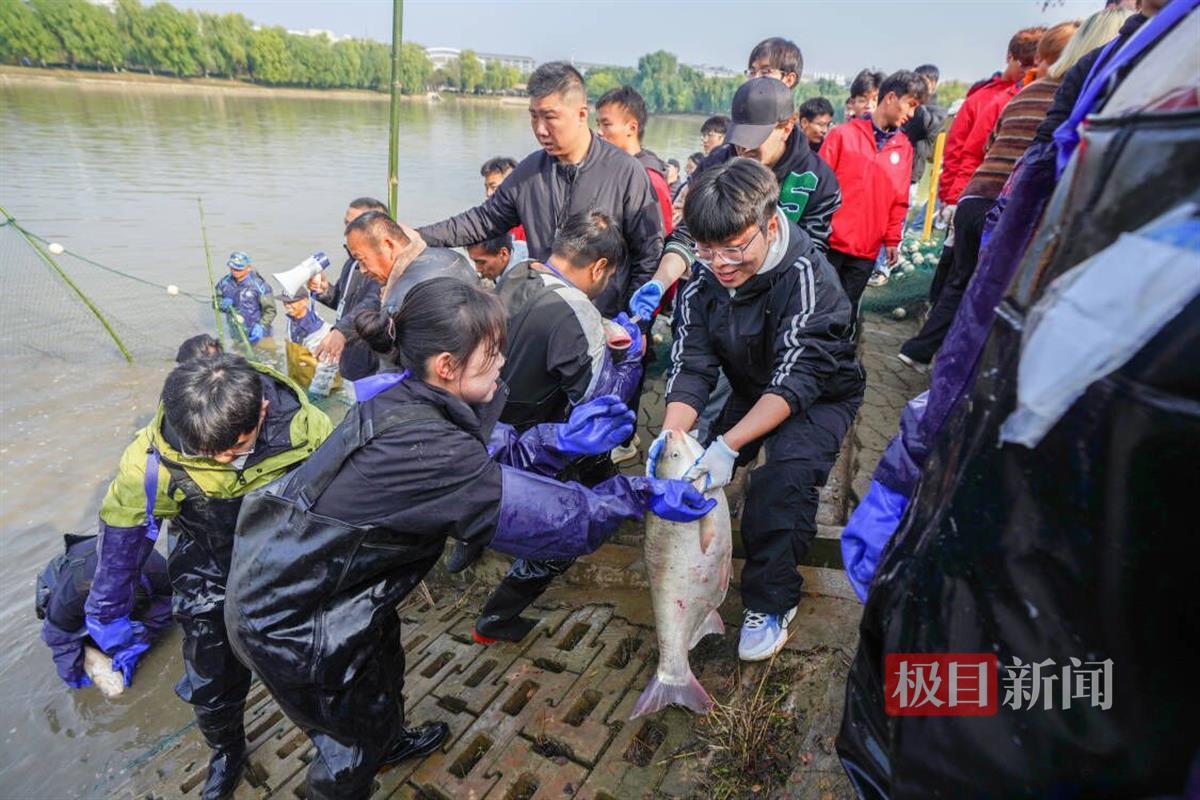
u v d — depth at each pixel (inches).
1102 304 31.3
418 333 72.6
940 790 38.0
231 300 326.0
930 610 39.1
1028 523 33.9
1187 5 36.6
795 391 93.7
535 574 115.0
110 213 567.2
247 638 78.0
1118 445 30.2
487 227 150.9
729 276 96.2
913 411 67.8
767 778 86.6
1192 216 28.7
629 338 114.3
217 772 110.5
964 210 154.9
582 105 129.1
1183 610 29.2
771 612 101.3
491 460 77.9
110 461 241.9
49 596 144.9
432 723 105.6
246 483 95.8
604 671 113.0
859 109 277.6
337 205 653.3
